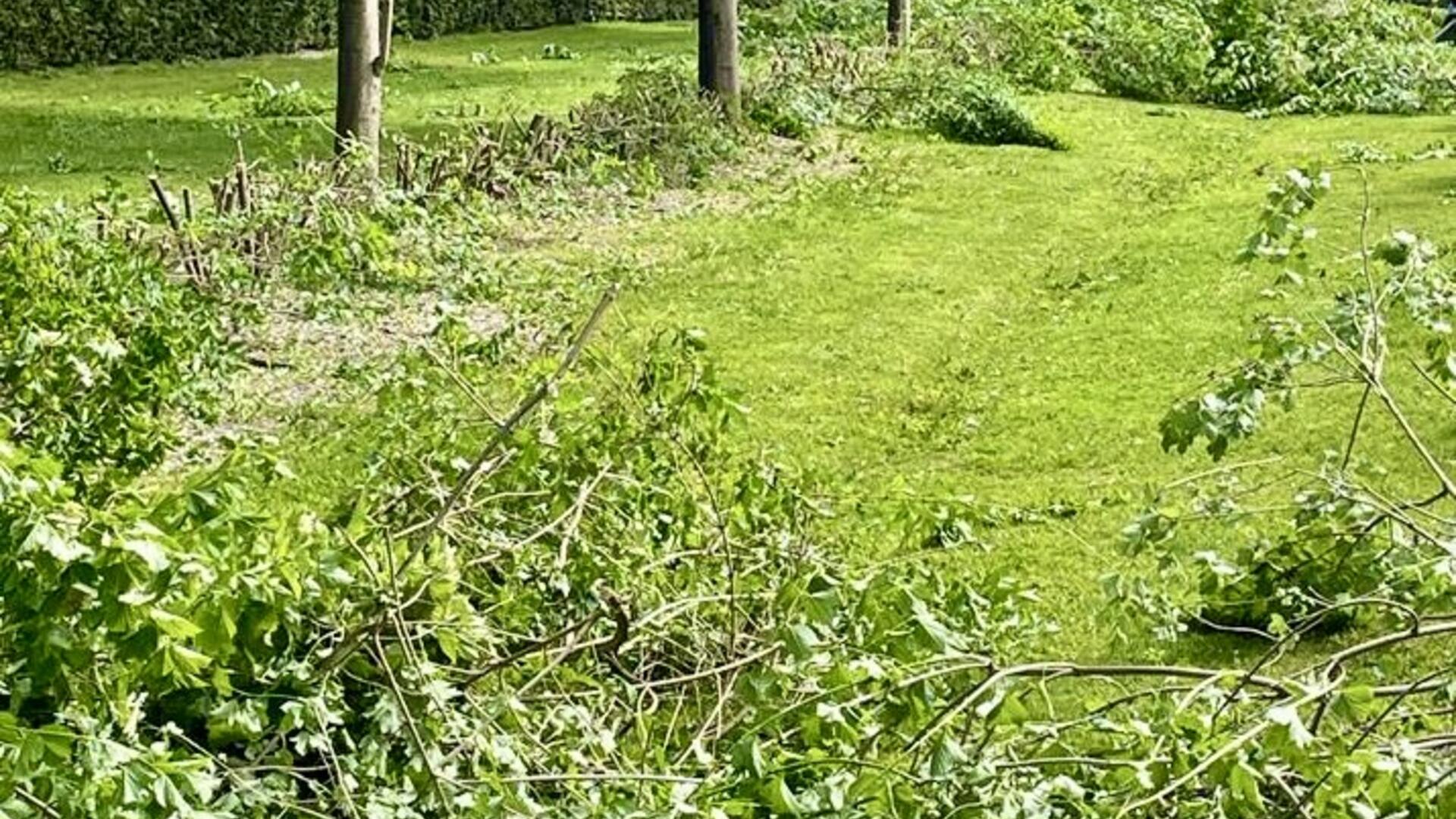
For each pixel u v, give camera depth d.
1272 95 24.16
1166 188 17.61
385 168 14.51
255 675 3.53
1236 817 3.42
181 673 2.88
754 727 3.57
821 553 5.26
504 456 4.69
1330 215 15.47
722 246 14.59
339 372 7.77
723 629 4.88
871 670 3.34
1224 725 3.71
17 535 2.75
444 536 4.39
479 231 12.00
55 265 6.12
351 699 3.82
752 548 5.02
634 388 5.06
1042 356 11.41
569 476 4.88
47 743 2.67
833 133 20.27
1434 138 20.67
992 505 8.21
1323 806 3.23
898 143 19.98
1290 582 5.33
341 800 3.51
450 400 6.34
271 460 3.70
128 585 2.77
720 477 5.12
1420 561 4.55
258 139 19.41
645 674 4.70
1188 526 7.69
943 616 4.21
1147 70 24.94
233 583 3.09
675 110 17.33
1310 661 6.23
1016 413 10.07
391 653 3.73
